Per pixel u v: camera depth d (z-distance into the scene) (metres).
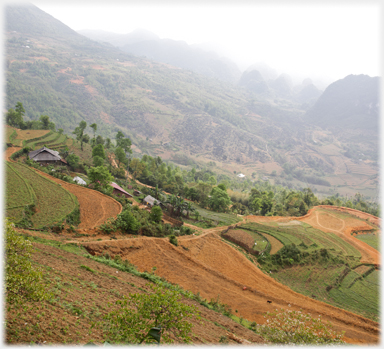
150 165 133.00
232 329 22.72
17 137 92.50
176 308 10.98
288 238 64.81
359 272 55.44
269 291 40.44
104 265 27.45
